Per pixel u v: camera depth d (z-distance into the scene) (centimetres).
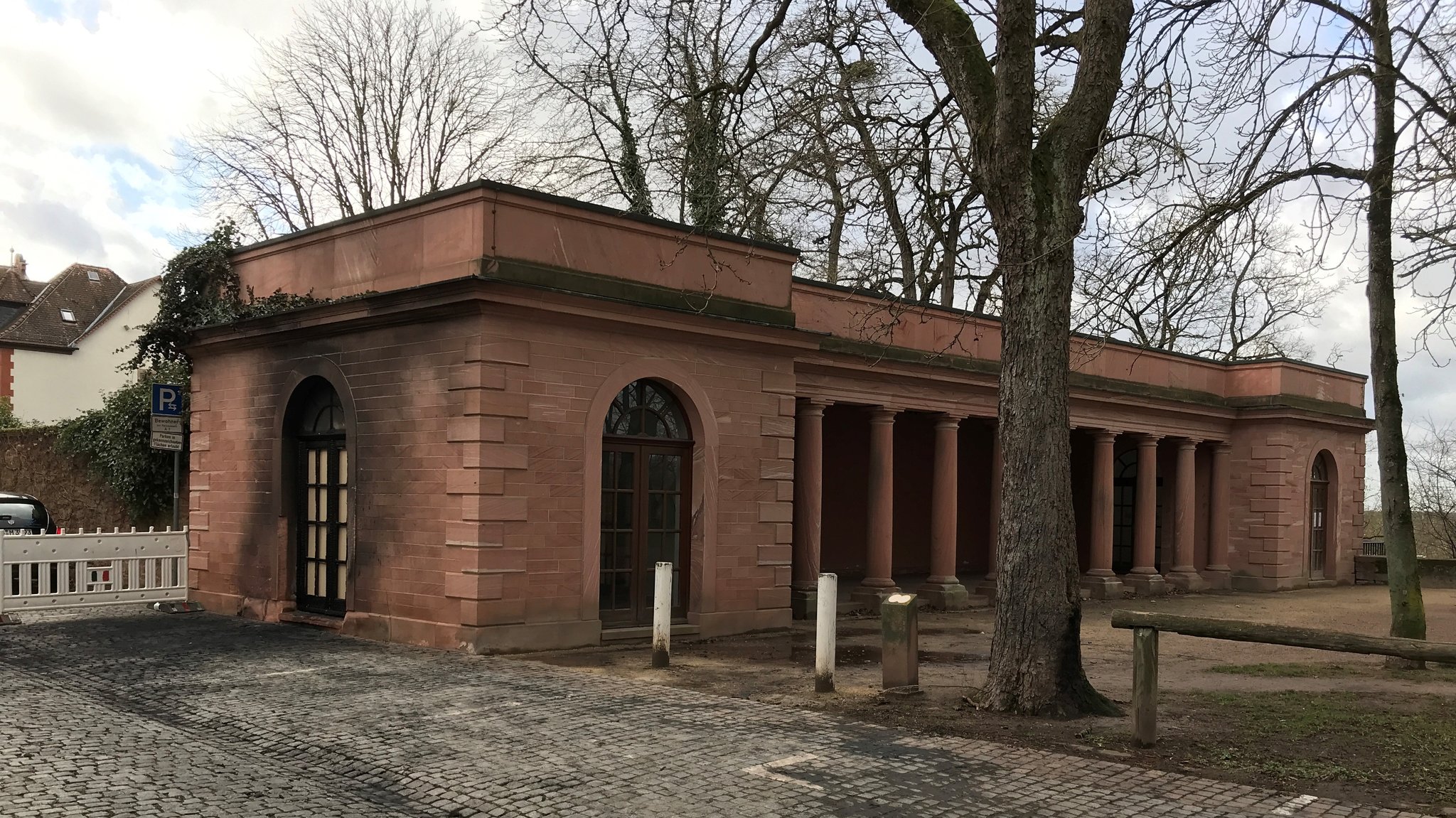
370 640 1201
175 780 620
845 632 1410
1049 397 855
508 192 1140
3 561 1326
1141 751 714
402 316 1186
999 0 866
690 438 1348
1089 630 1509
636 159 1370
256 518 1398
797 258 1457
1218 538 2411
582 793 602
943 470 1819
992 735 756
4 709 805
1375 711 854
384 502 1220
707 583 1334
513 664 1051
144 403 2112
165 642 1165
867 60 1092
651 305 1245
